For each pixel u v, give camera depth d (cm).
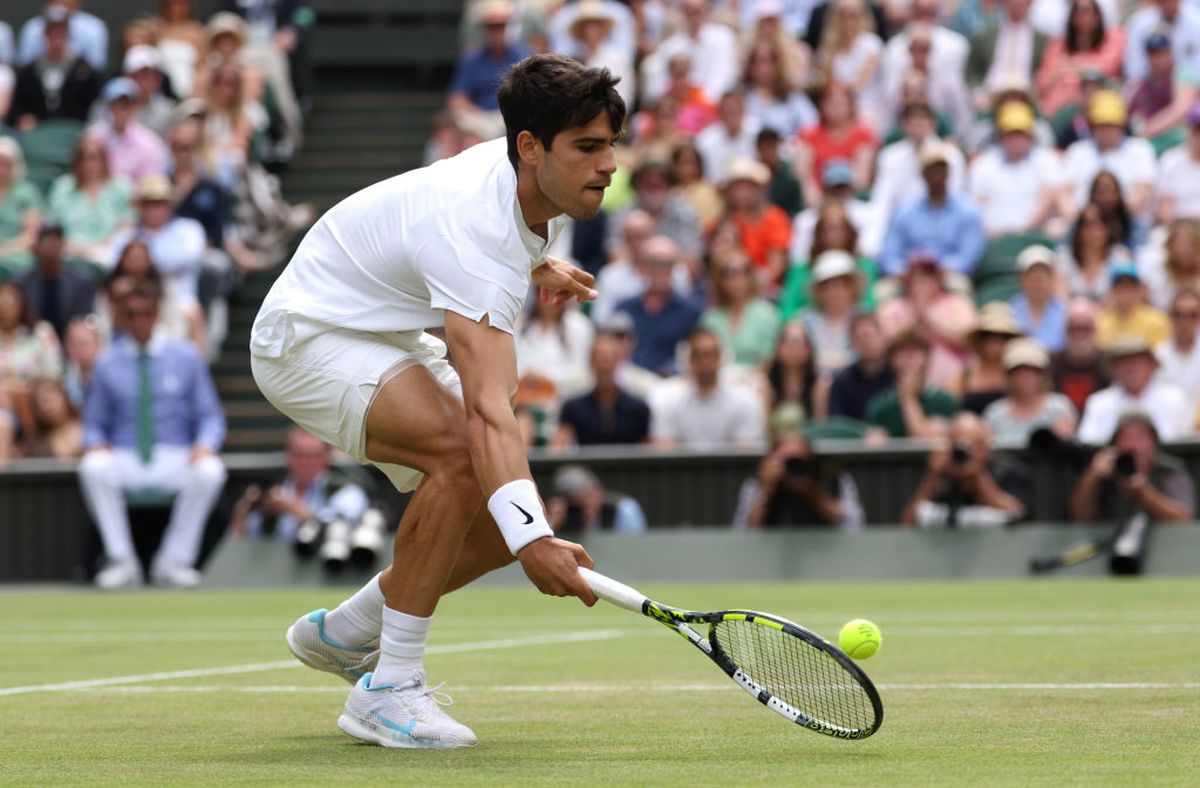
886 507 3666
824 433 3706
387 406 1253
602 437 3797
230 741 1305
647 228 4297
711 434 3784
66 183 4766
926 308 3953
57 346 4378
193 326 4394
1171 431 3581
